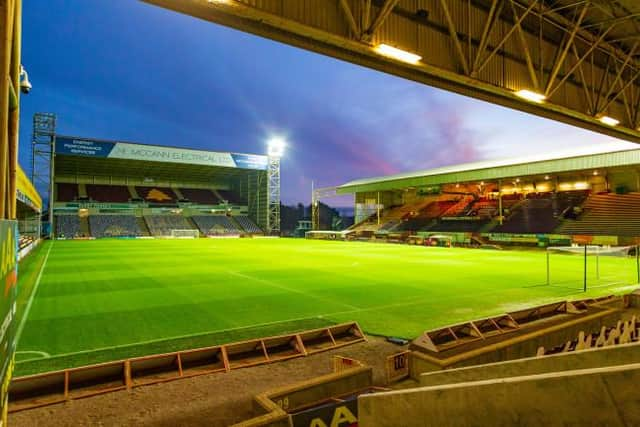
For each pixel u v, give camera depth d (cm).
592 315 655
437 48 832
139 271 1688
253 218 6431
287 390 385
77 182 5819
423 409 202
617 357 233
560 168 3250
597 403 141
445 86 918
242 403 462
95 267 1812
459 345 564
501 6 882
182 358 556
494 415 170
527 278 1530
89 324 816
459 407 184
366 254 2723
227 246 3566
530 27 1028
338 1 693
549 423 153
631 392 134
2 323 162
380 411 228
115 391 487
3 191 265
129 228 5447
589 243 3030
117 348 664
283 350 636
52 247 3203
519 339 536
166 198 6131
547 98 1045
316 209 6128
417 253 2841
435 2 830
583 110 1193
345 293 1192
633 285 1361
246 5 591
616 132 1402
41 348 661
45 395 466
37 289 1229
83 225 5259
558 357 257
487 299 1101
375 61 802
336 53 757
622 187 3541
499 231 3803
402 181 4662
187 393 487
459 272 1716
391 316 899
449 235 4119
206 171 6041
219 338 725
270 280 1453
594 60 1252
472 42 896
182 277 1518
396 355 517
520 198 4228
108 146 4772
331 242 4512
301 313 927
